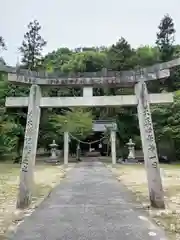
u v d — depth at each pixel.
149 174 5.55
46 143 25.64
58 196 6.86
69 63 33.16
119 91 24.56
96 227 4.12
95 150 41.03
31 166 5.71
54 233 3.84
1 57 25.19
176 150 21.41
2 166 17.00
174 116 19.31
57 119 24.98
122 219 4.58
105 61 31.56
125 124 25.67
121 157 25.42
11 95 19.80
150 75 5.94
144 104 5.86
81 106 6.11
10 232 3.94
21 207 5.45
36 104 6.04
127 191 7.66
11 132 18.72
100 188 8.30
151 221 4.46
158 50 32.72
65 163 19.28
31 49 34.94
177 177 11.27
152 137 5.67
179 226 4.18
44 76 6.19
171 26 34.88
